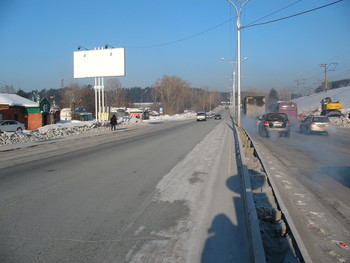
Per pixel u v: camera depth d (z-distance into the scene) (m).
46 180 8.74
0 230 5.05
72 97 87.69
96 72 39.47
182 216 5.73
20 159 13.31
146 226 5.23
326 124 24.09
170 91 111.62
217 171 9.95
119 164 11.38
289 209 6.20
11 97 41.25
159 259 4.11
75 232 4.97
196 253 4.27
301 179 8.80
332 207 6.31
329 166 10.70
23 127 33.38
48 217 5.66
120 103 117.88
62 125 34.72
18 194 7.24
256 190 7.35
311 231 5.12
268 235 4.84
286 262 3.85
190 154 13.94
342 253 4.37
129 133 29.61
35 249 4.37
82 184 8.22
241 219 5.57
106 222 5.41
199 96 157.00
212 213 5.89
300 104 92.19
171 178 8.92
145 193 7.30
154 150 15.54
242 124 42.78
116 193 7.30
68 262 4.01
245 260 4.08
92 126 35.12
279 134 22.27
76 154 14.52
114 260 4.07
